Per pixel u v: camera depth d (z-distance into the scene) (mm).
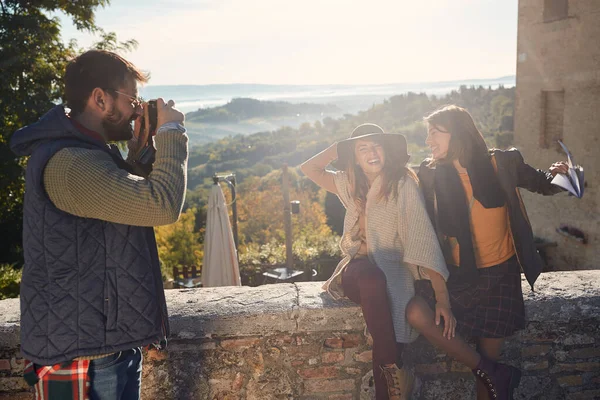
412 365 2775
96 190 1592
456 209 2367
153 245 1832
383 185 2414
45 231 1635
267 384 2674
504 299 2441
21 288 1698
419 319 2385
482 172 2334
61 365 1688
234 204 11375
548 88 12430
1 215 18234
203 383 2646
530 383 2818
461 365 2803
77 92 1728
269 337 2650
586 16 10914
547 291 2832
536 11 12727
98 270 1678
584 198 11383
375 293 2346
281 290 2865
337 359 2686
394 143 2438
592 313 2736
